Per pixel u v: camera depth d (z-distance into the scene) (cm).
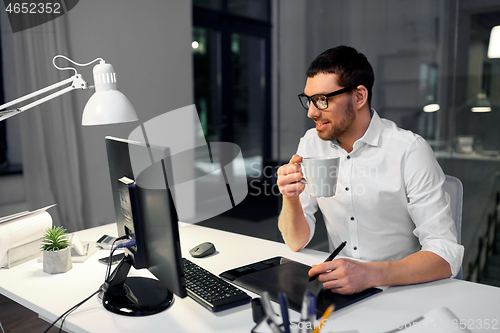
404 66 312
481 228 281
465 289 102
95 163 320
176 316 92
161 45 377
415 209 125
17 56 273
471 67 285
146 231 97
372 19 327
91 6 314
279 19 386
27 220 133
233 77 500
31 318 201
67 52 298
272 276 111
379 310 92
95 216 322
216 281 106
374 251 139
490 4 275
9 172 273
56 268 120
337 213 142
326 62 122
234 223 401
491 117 280
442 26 294
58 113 294
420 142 131
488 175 280
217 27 469
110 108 115
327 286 99
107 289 102
